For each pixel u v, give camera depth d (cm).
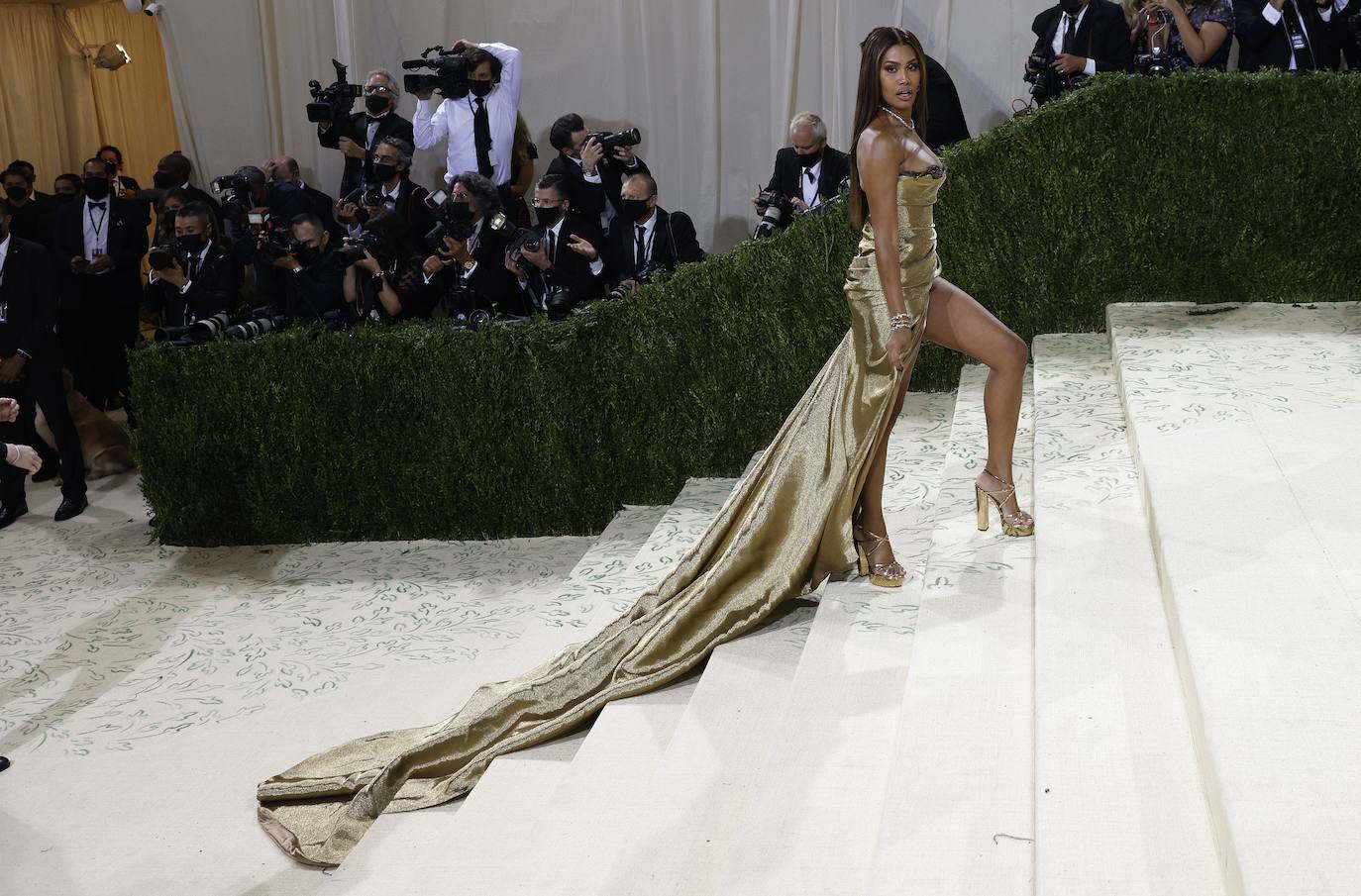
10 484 659
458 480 584
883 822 246
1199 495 322
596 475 573
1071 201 528
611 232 599
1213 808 214
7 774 414
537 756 361
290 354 581
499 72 668
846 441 343
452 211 574
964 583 340
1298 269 521
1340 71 529
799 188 592
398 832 347
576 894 284
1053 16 584
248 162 814
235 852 367
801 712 304
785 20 699
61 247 782
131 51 1059
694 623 363
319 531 604
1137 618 295
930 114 583
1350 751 211
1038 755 245
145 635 518
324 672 472
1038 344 531
